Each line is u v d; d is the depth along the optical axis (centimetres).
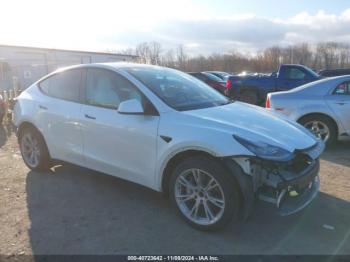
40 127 498
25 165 573
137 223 371
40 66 3659
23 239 340
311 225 369
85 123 436
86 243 333
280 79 1252
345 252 320
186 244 332
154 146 373
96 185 477
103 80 438
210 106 409
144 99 391
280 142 339
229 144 323
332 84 679
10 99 1095
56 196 441
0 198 437
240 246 330
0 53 3512
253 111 420
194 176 351
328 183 490
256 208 404
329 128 668
